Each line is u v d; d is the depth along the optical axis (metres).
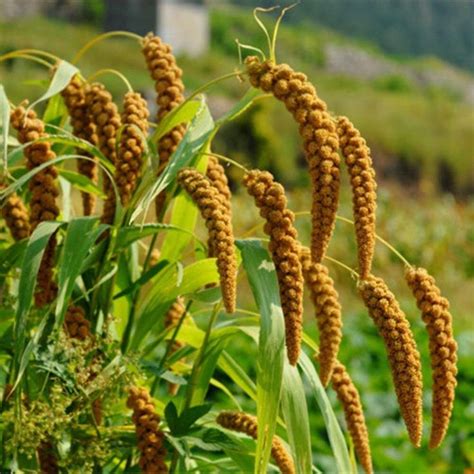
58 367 3.76
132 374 3.84
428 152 42.84
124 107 4.07
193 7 60.22
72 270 3.79
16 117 4.08
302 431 3.85
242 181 3.62
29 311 3.95
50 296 3.97
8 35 50.44
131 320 4.23
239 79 3.79
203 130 3.94
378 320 3.66
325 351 3.90
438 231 22.47
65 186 4.56
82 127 4.27
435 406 3.68
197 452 4.82
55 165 4.39
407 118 46.28
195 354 4.67
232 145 33.03
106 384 3.82
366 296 3.68
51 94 4.07
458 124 46.06
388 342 3.63
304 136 3.49
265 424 3.64
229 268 3.45
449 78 77.75
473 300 21.16
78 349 3.76
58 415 3.74
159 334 4.50
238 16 74.56
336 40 82.69
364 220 3.43
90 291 4.06
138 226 3.88
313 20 95.88
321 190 3.43
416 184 42.25
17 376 3.72
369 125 43.91
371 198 3.45
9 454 3.89
